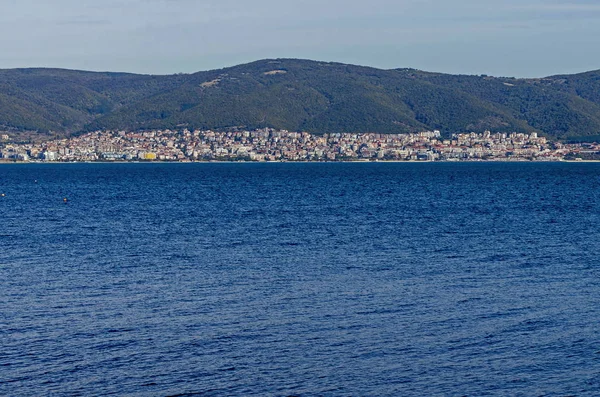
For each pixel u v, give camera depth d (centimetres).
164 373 3441
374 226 8644
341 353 3691
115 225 8838
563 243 7138
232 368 3506
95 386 3309
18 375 3412
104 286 5081
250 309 4444
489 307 4497
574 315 4322
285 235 7775
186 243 7162
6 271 5638
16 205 12219
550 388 3300
